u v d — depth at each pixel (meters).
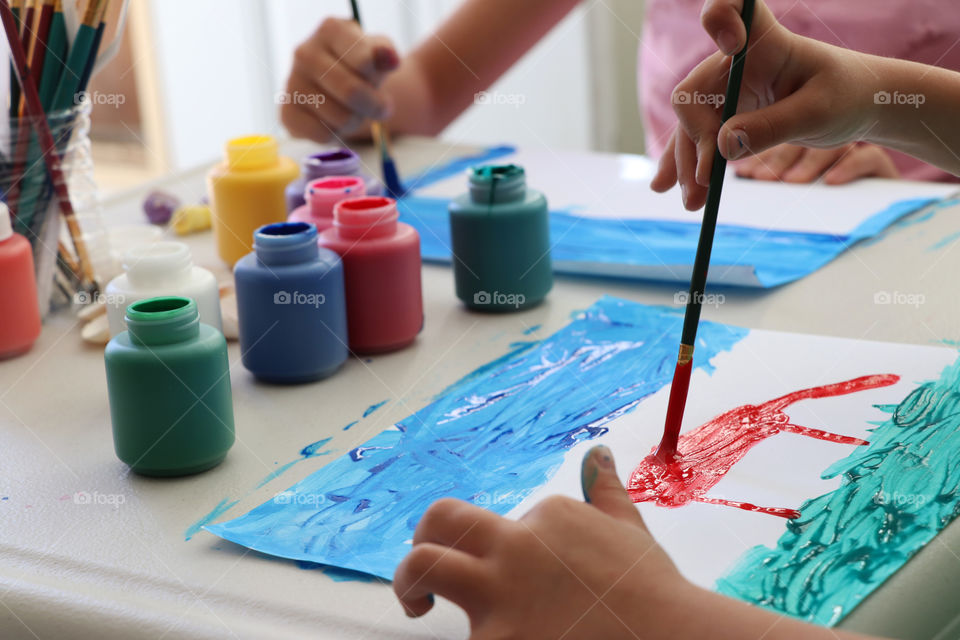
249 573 0.50
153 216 1.07
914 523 0.50
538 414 0.66
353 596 0.48
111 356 0.59
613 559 0.44
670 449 0.59
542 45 2.76
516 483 0.58
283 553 0.52
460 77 1.41
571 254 0.92
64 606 0.48
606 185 1.12
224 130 2.61
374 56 1.20
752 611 0.43
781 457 0.58
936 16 1.26
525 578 0.43
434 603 0.47
